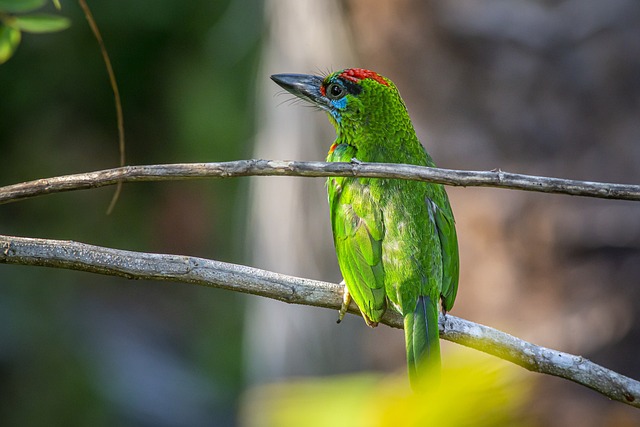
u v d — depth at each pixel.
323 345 13.09
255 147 13.86
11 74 17.70
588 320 11.24
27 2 5.89
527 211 11.41
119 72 18.25
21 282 19.34
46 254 5.82
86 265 5.88
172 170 5.47
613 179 11.29
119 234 19.42
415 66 11.76
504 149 11.55
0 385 18.16
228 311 20.67
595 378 6.29
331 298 7.38
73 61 17.97
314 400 2.65
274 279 6.50
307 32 12.48
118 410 18.42
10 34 6.19
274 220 13.67
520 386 2.87
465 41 11.59
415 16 11.72
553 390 10.76
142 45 18.20
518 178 5.43
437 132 11.70
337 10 12.09
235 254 18.00
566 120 11.38
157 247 19.73
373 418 2.62
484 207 11.51
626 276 11.17
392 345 12.51
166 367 19.55
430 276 7.30
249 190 14.39
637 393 6.19
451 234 7.76
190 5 18.23
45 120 18.19
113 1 17.88
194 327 20.81
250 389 14.93
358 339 12.84
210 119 18.17
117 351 19.42
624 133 11.27
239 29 16.09
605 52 11.28
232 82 18.20
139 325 20.44
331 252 13.30
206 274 6.16
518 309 11.42
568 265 11.34
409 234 7.39
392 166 5.46
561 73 11.38
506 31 11.47
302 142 12.88
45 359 18.64
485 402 2.68
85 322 19.62
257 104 13.84
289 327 13.32
